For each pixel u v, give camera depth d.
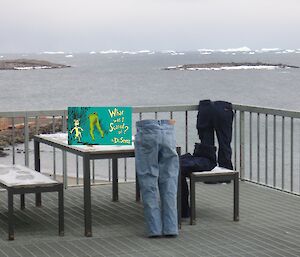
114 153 6.34
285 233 6.36
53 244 6.01
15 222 6.83
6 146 19.95
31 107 45.75
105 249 5.85
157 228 6.22
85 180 6.24
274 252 5.74
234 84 80.38
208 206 7.54
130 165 16.31
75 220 6.92
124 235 6.32
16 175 6.59
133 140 6.84
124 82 86.88
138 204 7.70
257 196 8.05
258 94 60.00
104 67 175.25
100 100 52.25
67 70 152.38
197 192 8.33
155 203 6.26
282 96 57.16
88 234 6.27
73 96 57.50
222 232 6.41
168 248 5.88
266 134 8.65
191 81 89.75
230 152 8.85
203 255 5.65
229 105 8.86
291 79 95.88
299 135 23.95
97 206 7.59
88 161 6.24
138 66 183.50
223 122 8.79
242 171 9.03
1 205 7.63
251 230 6.48
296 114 7.94
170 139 6.32
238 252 5.74
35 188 6.16
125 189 8.59
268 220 6.88
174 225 6.25
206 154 6.84
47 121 19.28
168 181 6.30
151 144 6.25
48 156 18.59
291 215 7.09
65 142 6.85
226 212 7.23
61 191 6.25
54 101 51.47
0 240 6.14
